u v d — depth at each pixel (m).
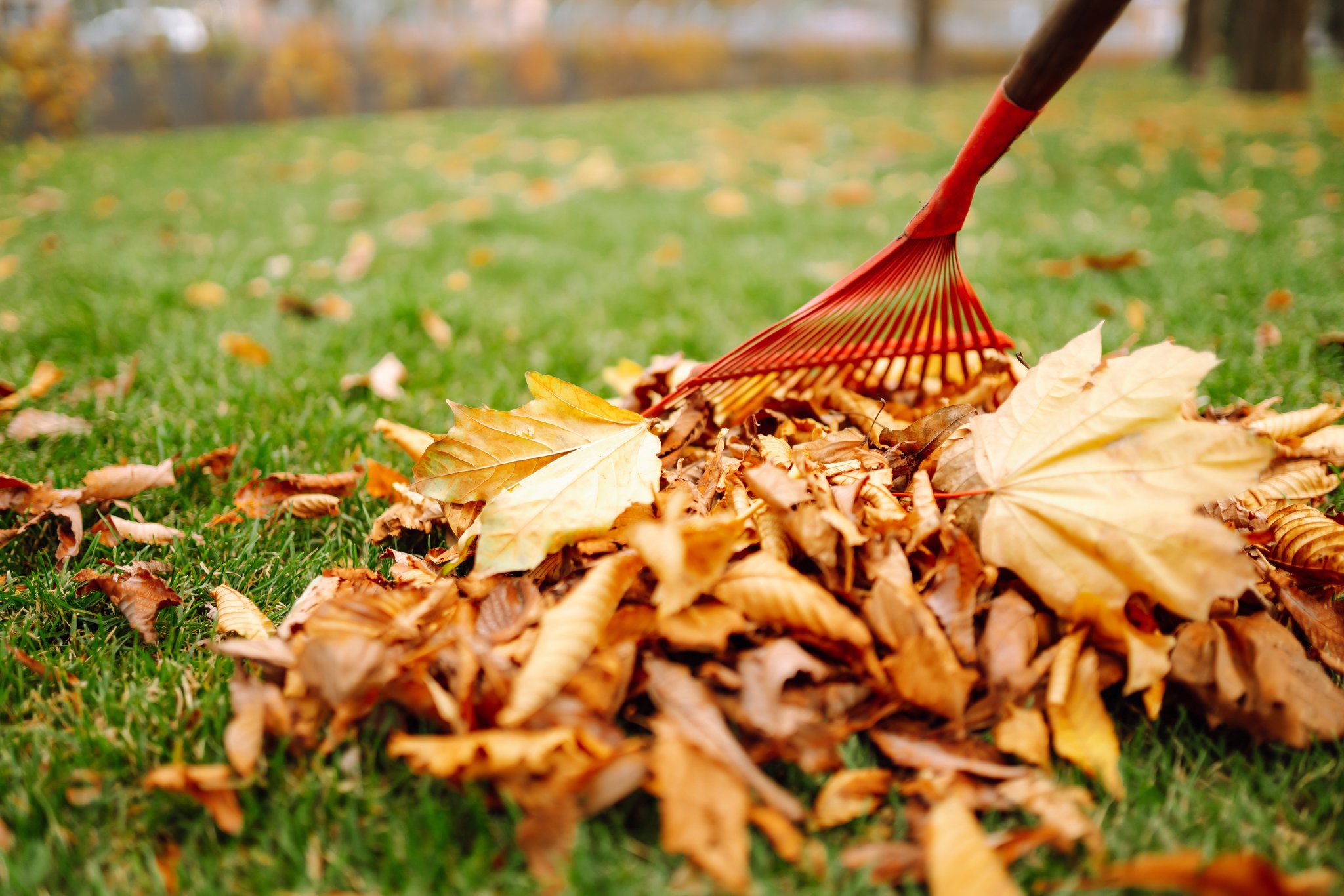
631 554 0.91
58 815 0.85
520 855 0.81
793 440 1.12
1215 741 0.90
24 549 1.11
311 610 0.95
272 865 0.81
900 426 1.14
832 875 0.80
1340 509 1.10
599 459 1.01
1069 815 0.81
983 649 0.89
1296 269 1.78
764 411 1.16
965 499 0.96
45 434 1.30
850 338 1.10
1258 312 1.59
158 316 1.69
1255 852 0.82
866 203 2.80
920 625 0.87
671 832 0.78
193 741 0.89
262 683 0.90
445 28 6.63
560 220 2.58
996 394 1.17
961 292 1.09
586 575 0.92
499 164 3.65
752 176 3.28
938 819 0.79
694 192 3.03
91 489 1.15
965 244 2.17
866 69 9.05
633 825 0.84
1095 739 0.85
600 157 3.69
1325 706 0.87
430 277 1.98
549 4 7.34
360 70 6.32
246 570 1.07
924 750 0.86
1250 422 1.16
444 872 0.81
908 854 0.80
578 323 1.69
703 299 1.82
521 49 6.77
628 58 7.57
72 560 1.08
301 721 0.87
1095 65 12.11
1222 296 1.65
